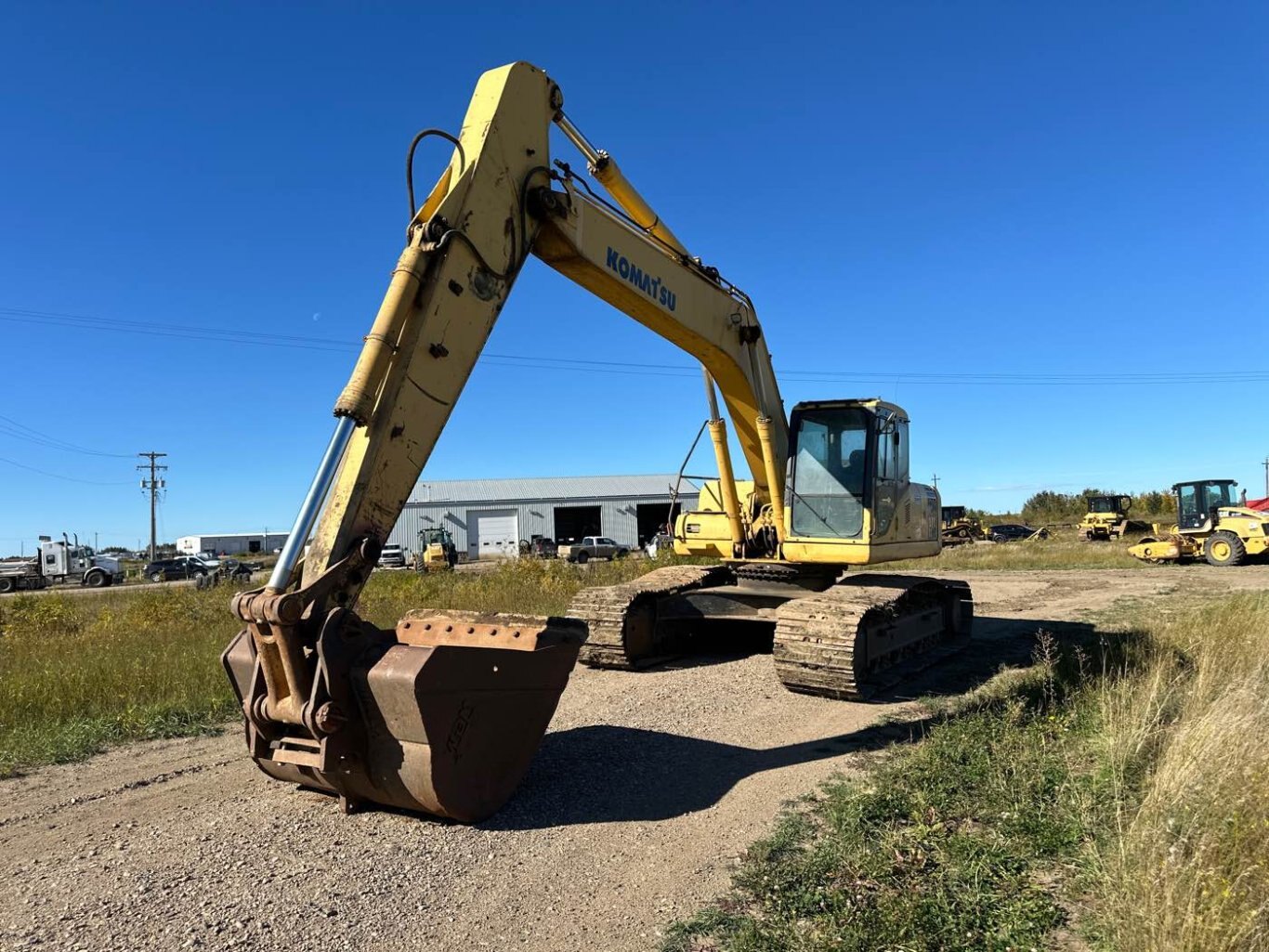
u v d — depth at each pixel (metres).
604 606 9.45
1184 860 3.52
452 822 4.95
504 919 3.84
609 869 4.34
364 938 3.67
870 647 8.36
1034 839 4.37
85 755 6.63
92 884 4.19
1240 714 4.91
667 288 7.62
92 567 46.91
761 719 7.37
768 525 9.91
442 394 5.19
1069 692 7.25
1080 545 36.91
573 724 7.23
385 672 4.55
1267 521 25.98
